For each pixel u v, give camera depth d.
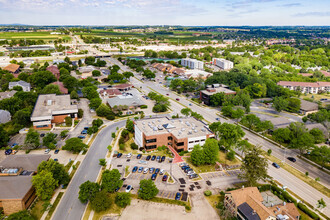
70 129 149.75
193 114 159.88
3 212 81.94
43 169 96.56
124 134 139.75
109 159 118.25
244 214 78.56
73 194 93.94
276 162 119.25
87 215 83.81
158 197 93.06
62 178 97.62
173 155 123.12
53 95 183.12
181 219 83.19
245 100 187.25
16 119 147.00
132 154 123.56
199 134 129.50
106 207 84.69
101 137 141.00
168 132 130.00
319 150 114.88
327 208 89.62
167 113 179.75
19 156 106.69
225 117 175.12
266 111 191.38
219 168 113.44
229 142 123.88
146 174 107.00
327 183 104.25
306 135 123.44
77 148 119.25
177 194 93.81
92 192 88.00
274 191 96.44
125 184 99.88
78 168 110.38
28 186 87.62
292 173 110.56
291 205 86.06
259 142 139.50
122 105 179.00
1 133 125.31
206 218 84.00
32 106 166.88
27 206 85.62
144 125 137.25
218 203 90.50
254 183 94.69
